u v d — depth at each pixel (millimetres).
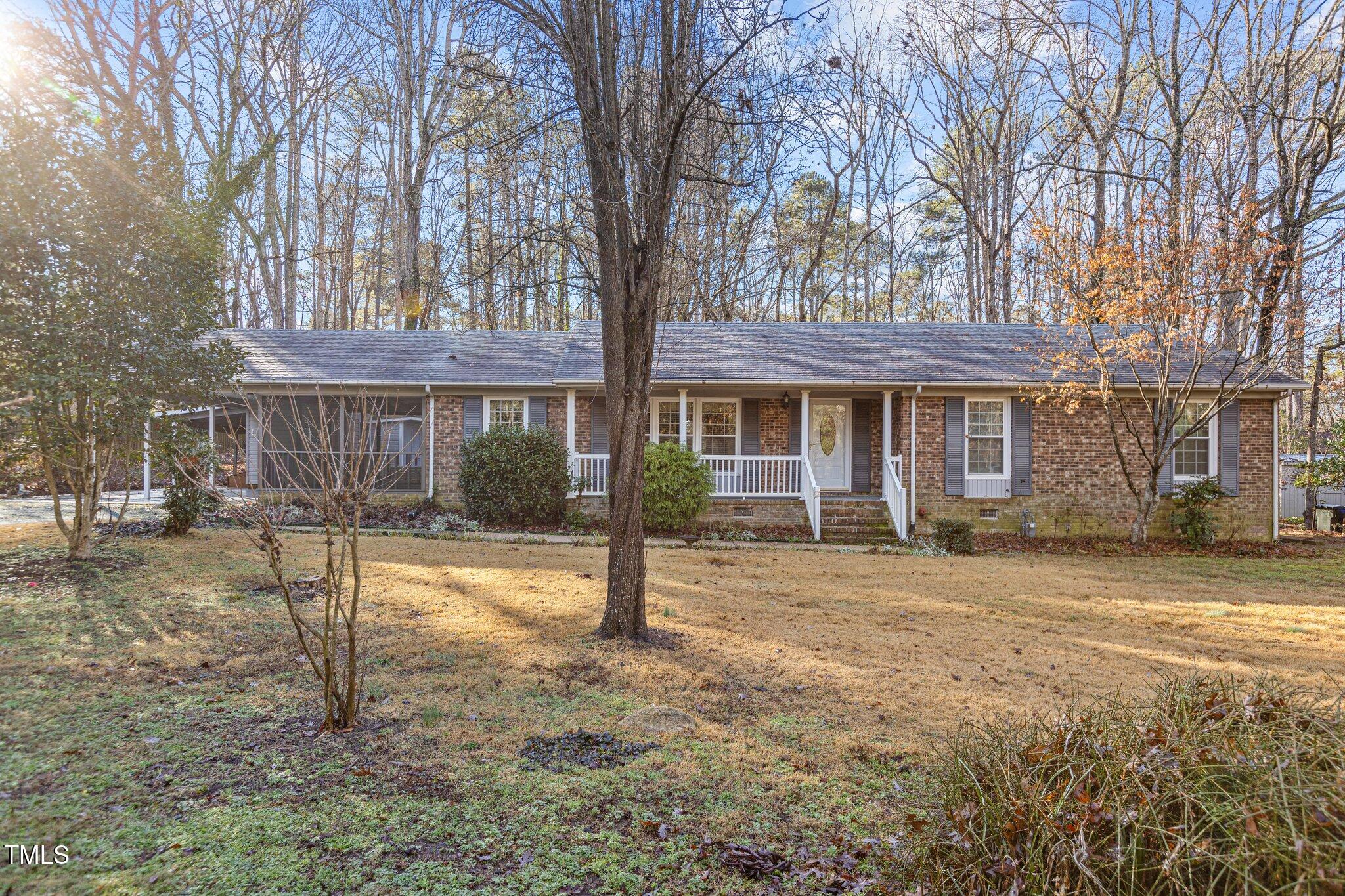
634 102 6082
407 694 4730
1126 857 2023
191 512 10477
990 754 2762
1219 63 17344
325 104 26531
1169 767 2166
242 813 3129
